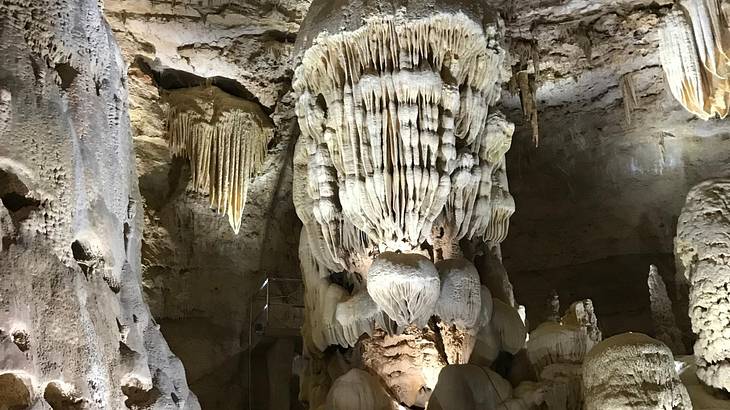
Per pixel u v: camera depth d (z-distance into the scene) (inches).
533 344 210.8
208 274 294.4
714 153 362.0
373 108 204.4
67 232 110.3
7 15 112.0
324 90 215.0
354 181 205.9
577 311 221.1
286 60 286.8
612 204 387.5
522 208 398.6
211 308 294.0
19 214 103.9
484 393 189.0
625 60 319.9
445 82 207.3
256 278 307.7
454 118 208.1
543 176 391.9
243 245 304.3
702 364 189.5
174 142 281.1
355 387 198.5
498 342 216.8
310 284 238.2
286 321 311.3
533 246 399.9
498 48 212.5
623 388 169.2
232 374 294.5
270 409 300.7
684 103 295.7
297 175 238.7
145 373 120.3
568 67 323.6
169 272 284.0
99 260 118.7
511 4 295.0
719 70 285.7
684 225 194.7
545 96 346.3
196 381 284.4
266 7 274.1
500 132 222.8
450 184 207.9
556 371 200.4
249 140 288.2
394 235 208.5
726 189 191.2
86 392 104.6
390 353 214.5
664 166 371.2
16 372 95.4
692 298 191.5
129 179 139.3
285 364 308.0
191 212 289.3
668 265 378.9
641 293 380.8
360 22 201.0
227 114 283.1
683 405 168.7
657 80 333.4
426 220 206.2
